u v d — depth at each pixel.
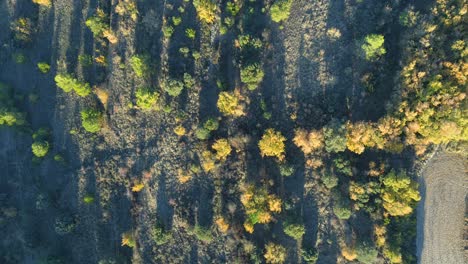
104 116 93.25
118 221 91.81
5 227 99.88
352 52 84.44
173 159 89.00
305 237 83.69
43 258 95.31
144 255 89.81
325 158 82.88
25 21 99.31
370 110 82.56
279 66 86.94
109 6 95.38
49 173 97.06
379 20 83.56
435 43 78.50
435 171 81.75
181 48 88.81
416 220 81.69
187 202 87.94
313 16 86.31
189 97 89.12
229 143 85.81
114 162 92.44
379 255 80.44
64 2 98.81
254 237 84.56
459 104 74.00
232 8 87.19
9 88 99.69
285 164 82.69
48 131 96.62
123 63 92.88
